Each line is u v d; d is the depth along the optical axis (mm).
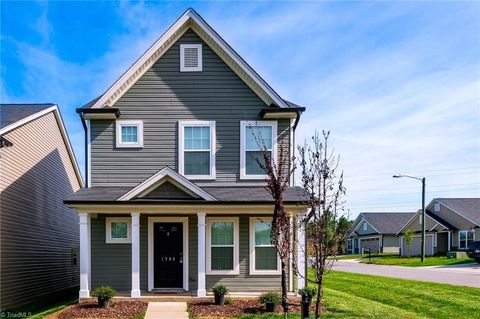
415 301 14039
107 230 14148
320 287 7746
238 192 13875
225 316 10945
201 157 14602
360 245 65500
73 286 22031
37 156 17125
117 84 14352
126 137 14539
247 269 14211
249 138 14664
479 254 31406
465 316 11797
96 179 14359
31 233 16500
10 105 18328
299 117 14695
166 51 14781
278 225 9781
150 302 12523
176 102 14664
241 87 14758
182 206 13062
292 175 14719
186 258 14219
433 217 45688
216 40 14531
